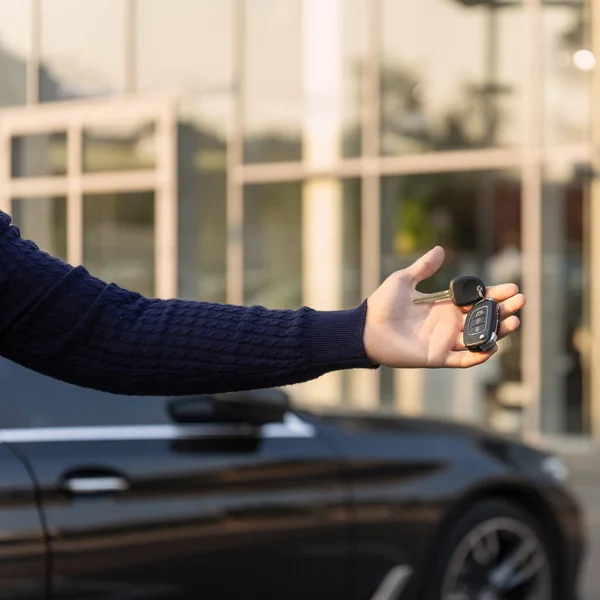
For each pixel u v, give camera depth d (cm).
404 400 1159
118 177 1223
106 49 1227
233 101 1200
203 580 406
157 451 404
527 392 1100
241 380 163
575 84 1067
